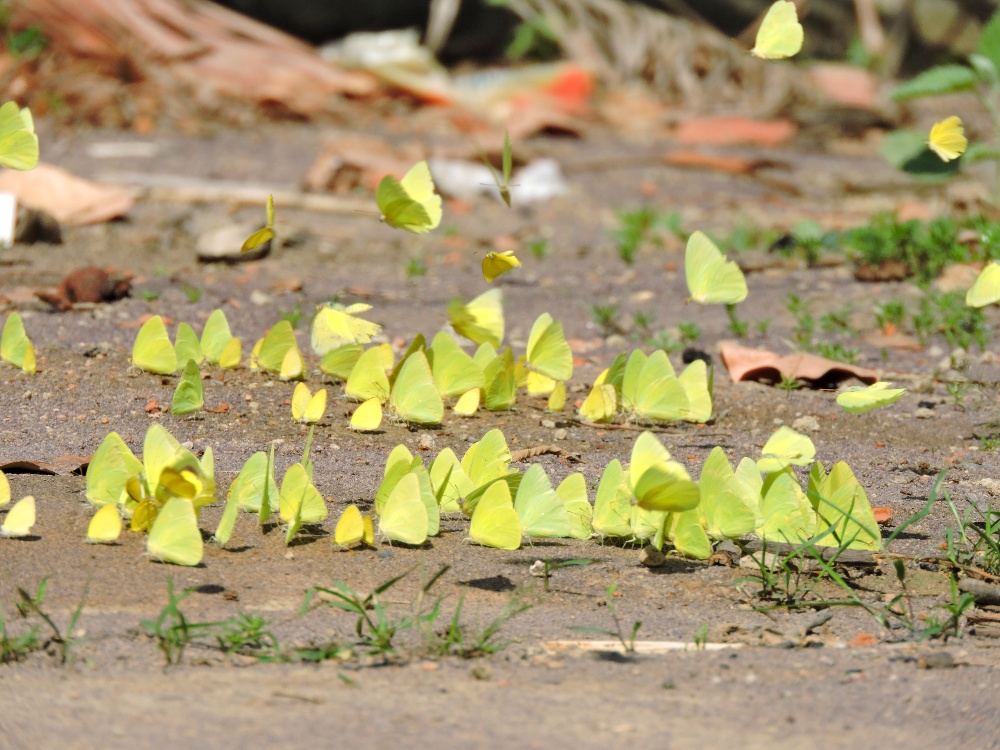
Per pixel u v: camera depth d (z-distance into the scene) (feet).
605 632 18.21
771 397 35.88
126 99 90.07
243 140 86.22
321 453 28.68
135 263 52.65
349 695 15.90
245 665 16.99
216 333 35.60
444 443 30.01
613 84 117.80
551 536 23.34
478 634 18.62
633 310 47.60
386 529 22.35
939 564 22.62
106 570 20.51
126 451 23.27
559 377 30.19
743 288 23.49
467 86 112.78
